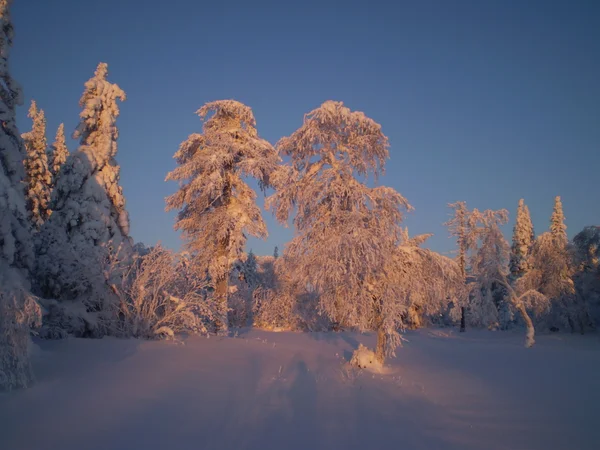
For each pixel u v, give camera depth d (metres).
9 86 16.23
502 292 44.75
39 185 35.50
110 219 23.95
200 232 25.14
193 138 24.52
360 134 15.32
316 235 14.74
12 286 8.95
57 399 8.12
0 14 16.12
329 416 8.13
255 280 40.88
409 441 6.85
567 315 37.84
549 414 8.88
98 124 25.75
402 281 14.10
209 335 20.45
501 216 30.09
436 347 24.58
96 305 18.92
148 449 6.02
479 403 9.84
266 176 24.83
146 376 10.31
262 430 7.12
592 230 39.75
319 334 29.77
